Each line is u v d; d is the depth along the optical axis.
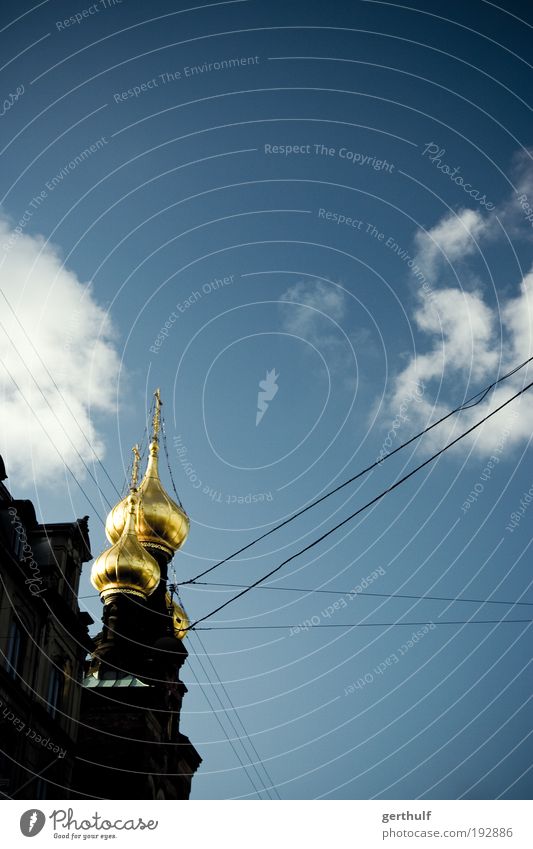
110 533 70.38
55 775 42.91
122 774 55.19
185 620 66.88
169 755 60.25
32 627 42.31
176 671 64.25
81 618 47.59
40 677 42.47
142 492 71.00
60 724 44.09
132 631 62.31
